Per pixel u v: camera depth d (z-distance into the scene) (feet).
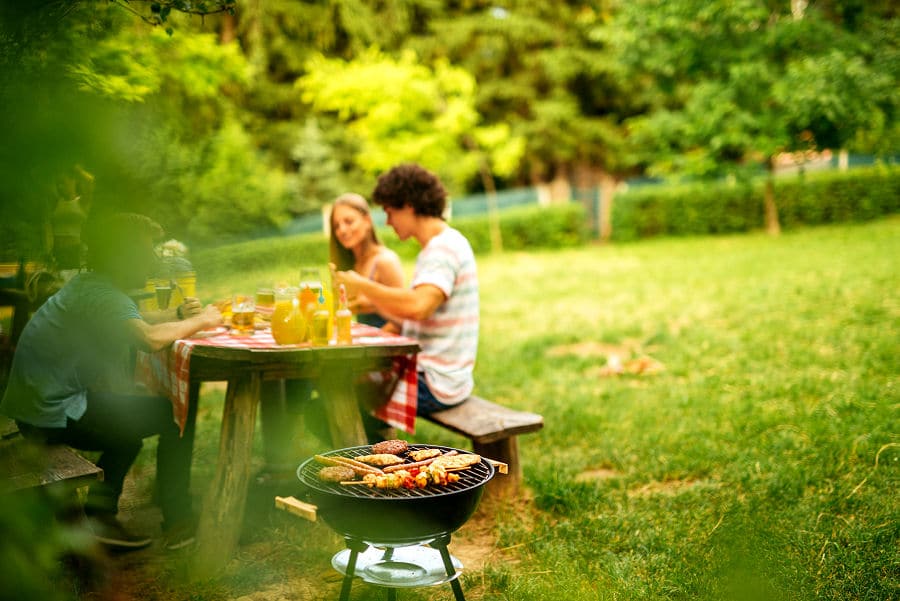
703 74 48.42
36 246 5.06
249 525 11.51
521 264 53.78
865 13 41.29
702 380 19.20
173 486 11.41
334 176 70.49
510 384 20.49
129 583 10.09
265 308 13.84
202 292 18.16
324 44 70.79
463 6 81.20
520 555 10.80
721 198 63.21
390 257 14.80
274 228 39.63
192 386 11.58
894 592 8.95
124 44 10.84
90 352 10.55
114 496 11.44
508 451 12.70
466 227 62.39
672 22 44.93
